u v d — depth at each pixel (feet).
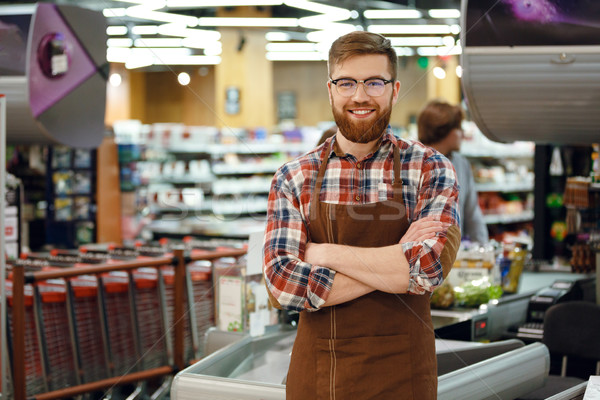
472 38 9.15
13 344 12.03
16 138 16.08
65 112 16.22
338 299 5.33
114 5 22.75
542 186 13.23
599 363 9.08
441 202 5.42
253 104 28.48
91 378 13.83
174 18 25.09
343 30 20.21
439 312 10.02
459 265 10.52
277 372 7.90
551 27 8.89
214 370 7.72
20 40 15.05
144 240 25.58
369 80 5.39
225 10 24.90
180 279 14.07
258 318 9.44
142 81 33.30
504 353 8.13
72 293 13.30
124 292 14.34
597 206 12.39
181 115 32.68
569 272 12.12
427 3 16.53
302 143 27.14
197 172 27.71
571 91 9.01
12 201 16.56
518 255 11.07
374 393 5.36
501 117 9.51
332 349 5.44
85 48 16.39
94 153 25.32
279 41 25.73
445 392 6.73
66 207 25.39
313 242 5.64
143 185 26.73
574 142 10.08
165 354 14.19
